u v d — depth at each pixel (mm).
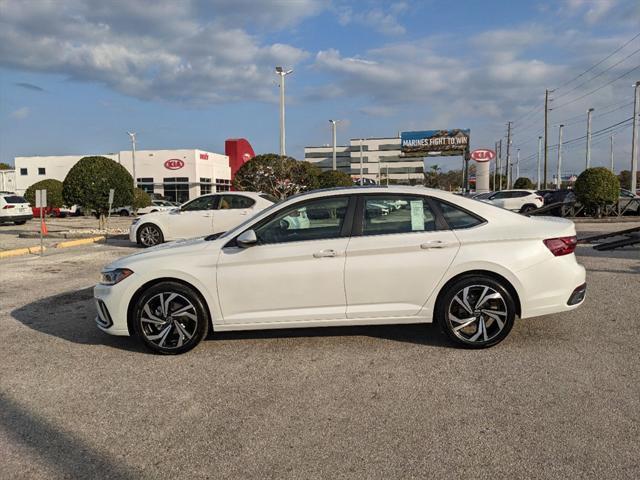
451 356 4629
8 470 2969
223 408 3721
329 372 4344
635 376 4078
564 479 2750
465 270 4672
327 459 3012
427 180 112812
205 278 4754
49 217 37250
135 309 4832
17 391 4090
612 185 23422
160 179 52625
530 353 4652
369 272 4695
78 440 3303
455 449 3078
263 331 5523
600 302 6457
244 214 12945
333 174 29531
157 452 3141
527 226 4812
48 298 7512
